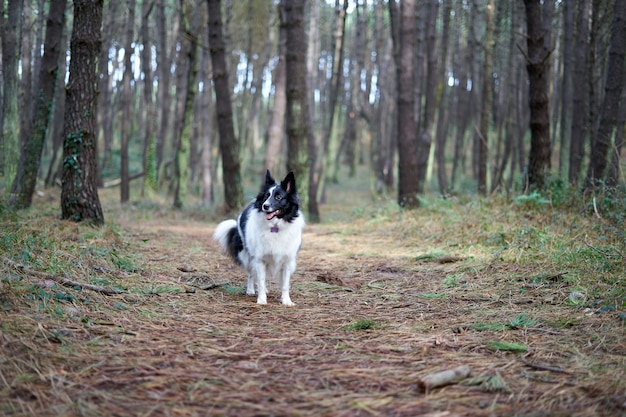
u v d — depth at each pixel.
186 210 19.08
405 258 8.87
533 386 3.45
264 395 3.29
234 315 5.45
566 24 18.61
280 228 6.18
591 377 3.53
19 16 12.24
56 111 22.50
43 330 4.05
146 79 22.42
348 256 9.46
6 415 2.88
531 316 5.11
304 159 15.62
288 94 15.37
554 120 26.53
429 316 5.40
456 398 3.28
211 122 33.88
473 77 25.75
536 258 7.37
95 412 2.96
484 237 9.14
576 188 10.87
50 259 6.10
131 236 10.27
